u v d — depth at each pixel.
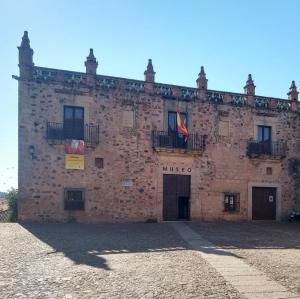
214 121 23.20
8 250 11.68
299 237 16.75
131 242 13.80
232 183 23.39
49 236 14.69
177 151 21.91
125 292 7.49
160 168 21.80
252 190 23.92
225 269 9.72
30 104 19.58
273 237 16.47
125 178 21.03
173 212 22.09
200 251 12.29
